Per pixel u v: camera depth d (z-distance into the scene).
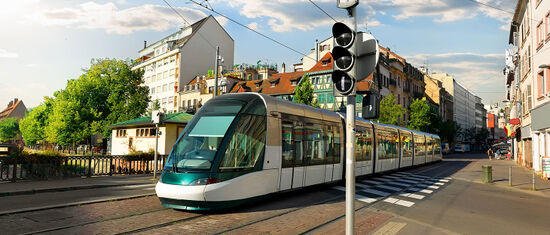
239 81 58.12
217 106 9.77
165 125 24.72
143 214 8.12
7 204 8.77
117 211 8.32
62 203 8.91
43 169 13.37
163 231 6.75
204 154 8.66
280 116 10.59
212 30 66.31
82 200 9.45
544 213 9.93
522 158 31.88
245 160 9.13
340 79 4.88
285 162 10.54
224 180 8.45
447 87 105.94
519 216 9.41
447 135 73.62
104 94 47.03
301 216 8.43
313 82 48.31
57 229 6.65
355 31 4.86
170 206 8.52
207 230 6.91
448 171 24.75
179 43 65.19
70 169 14.38
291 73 54.03
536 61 22.98
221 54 67.31
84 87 45.62
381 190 13.58
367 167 17.41
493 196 13.05
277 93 51.53
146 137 27.00
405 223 8.09
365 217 8.62
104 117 46.94
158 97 68.75
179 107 61.22
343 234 6.92
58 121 44.56
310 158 11.90
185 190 8.16
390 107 46.81
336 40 4.95
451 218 8.88
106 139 50.06
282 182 10.37
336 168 13.61
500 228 7.96
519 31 30.45
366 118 4.98
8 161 12.43
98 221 7.33
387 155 20.61
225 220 7.79
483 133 119.69
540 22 22.09
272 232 6.92
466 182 17.78
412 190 13.97
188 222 7.52
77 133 44.78
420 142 29.22
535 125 22.16
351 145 4.83
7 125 104.38
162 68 68.00
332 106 46.16
